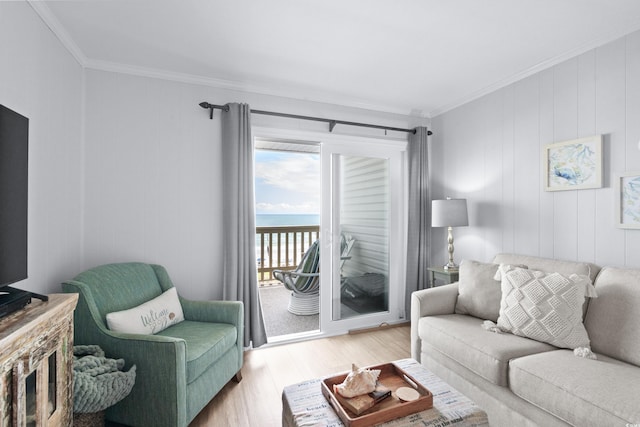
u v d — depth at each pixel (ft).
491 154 9.82
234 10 6.19
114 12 6.20
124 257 8.30
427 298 7.89
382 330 11.04
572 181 7.63
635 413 3.87
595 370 4.88
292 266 19.20
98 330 5.68
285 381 7.64
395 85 9.81
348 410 4.25
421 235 11.59
